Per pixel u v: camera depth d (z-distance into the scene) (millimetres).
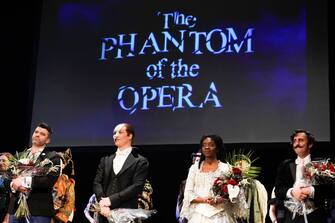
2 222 4348
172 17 6285
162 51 6207
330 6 5848
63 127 6285
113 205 3793
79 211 6562
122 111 6156
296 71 5766
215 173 3969
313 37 5797
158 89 6105
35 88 6484
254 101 5809
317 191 3793
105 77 6320
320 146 5543
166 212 6391
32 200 3967
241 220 4199
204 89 5973
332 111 5621
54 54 6551
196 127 5895
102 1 6574
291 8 5945
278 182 4016
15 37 6797
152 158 6430
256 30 5992
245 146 5723
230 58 5984
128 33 6387
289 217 3916
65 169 5324
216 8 6168
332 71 5707
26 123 6406
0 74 6742
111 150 6070
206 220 3832
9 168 3996
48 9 6703
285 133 5645
